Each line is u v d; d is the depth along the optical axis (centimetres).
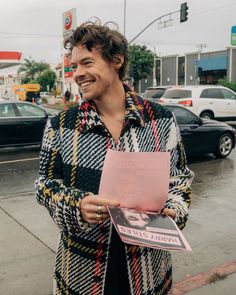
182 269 350
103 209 125
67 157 141
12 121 1001
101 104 143
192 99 1405
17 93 4512
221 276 335
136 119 140
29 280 331
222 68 4891
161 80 5819
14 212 514
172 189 147
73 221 129
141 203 132
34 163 855
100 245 138
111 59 137
